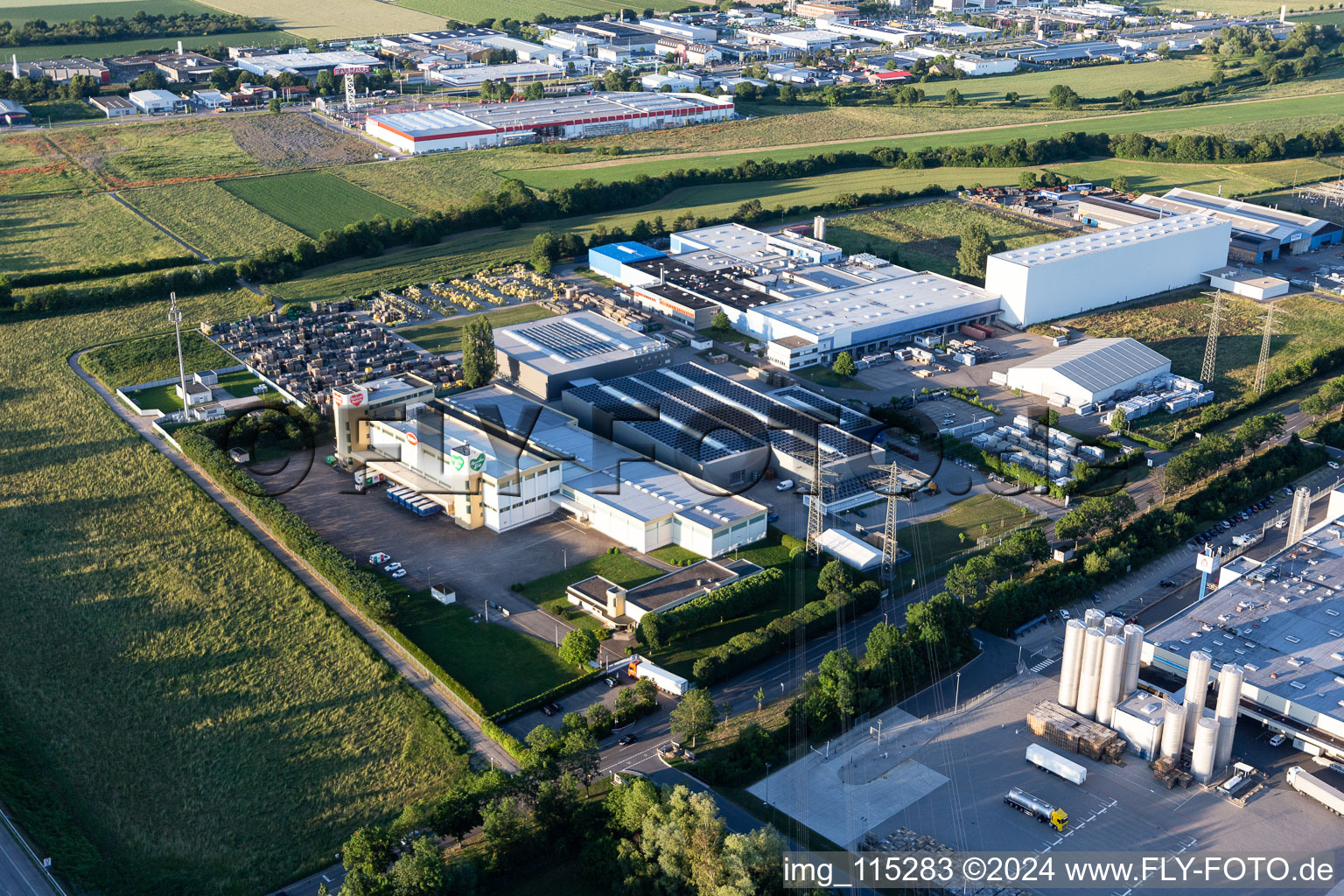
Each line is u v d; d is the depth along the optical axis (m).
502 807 155.62
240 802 167.50
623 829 157.00
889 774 173.75
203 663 197.50
